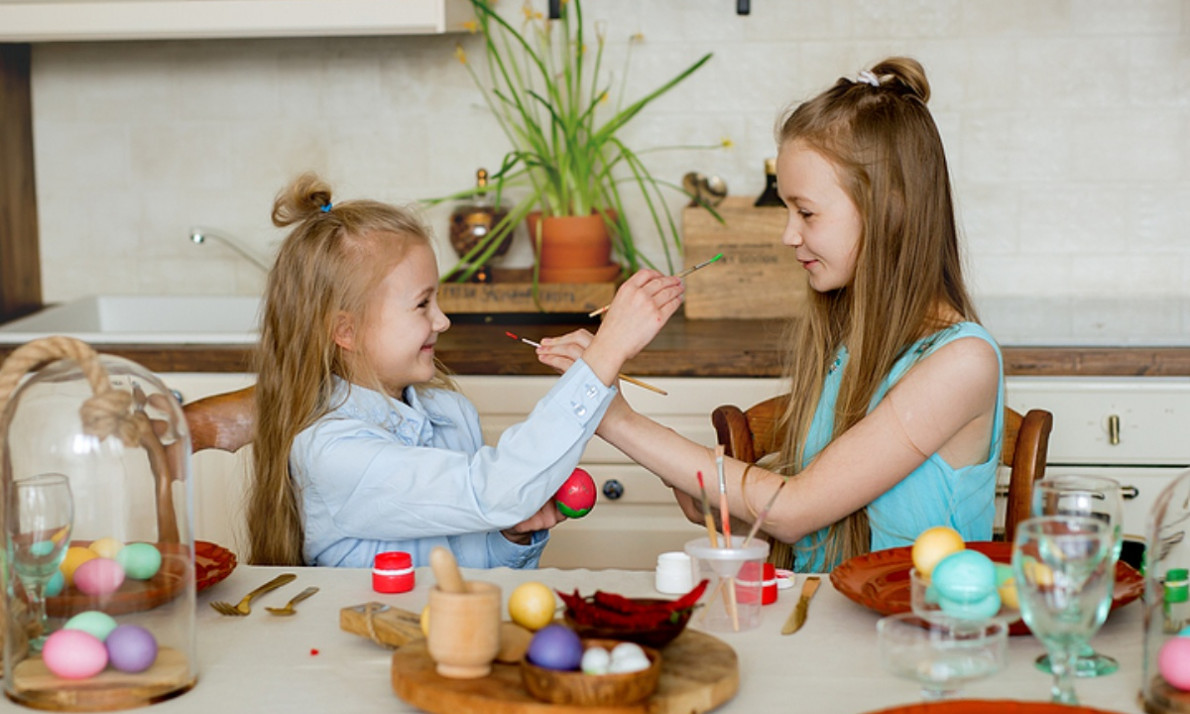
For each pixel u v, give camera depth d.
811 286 1.78
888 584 1.34
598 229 2.80
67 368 1.16
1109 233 2.93
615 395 1.62
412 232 1.64
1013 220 2.94
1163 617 1.03
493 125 3.00
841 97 1.66
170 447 1.16
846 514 1.60
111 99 3.08
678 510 2.49
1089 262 2.94
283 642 1.23
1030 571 0.99
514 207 3.00
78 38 2.72
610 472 2.48
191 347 2.53
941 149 1.68
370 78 3.01
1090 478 1.21
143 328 3.08
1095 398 2.37
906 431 1.57
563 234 2.78
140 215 3.11
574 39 2.95
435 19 2.62
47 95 3.09
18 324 2.84
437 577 1.05
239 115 3.05
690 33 2.93
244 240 3.09
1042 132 2.91
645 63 2.95
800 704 1.06
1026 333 2.55
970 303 1.75
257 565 1.57
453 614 1.03
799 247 1.72
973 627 1.04
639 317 1.45
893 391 1.59
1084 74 2.88
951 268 1.72
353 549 1.59
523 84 2.95
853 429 1.60
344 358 1.63
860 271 1.67
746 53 2.93
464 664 1.04
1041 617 1.00
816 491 1.57
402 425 1.64
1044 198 2.93
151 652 1.08
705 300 2.81
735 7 2.92
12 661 1.10
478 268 2.83
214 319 3.07
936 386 1.57
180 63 3.05
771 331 2.63
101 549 1.12
